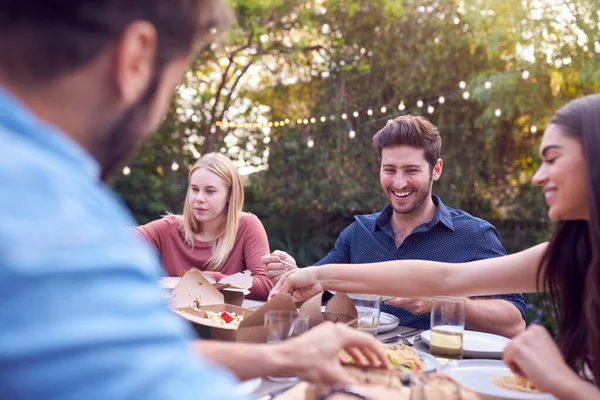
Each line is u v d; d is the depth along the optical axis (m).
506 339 1.64
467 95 4.49
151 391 0.36
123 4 0.46
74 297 0.35
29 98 0.45
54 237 0.36
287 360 0.91
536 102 5.19
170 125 6.51
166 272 2.66
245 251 2.69
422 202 2.33
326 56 6.21
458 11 5.67
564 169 1.06
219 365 0.89
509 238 5.76
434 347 1.42
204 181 2.60
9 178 0.37
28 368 0.33
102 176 0.54
